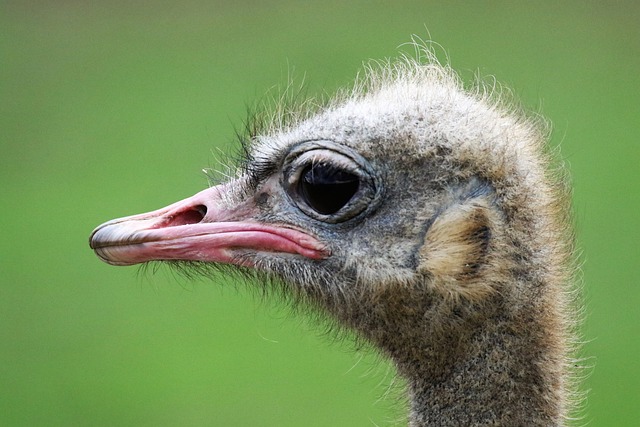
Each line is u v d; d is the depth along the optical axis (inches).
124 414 724.0
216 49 1214.9
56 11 1332.4
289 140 374.3
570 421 373.7
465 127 355.6
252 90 1075.9
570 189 383.2
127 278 882.1
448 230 352.5
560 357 362.3
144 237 383.2
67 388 761.0
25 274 896.3
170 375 766.5
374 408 705.6
